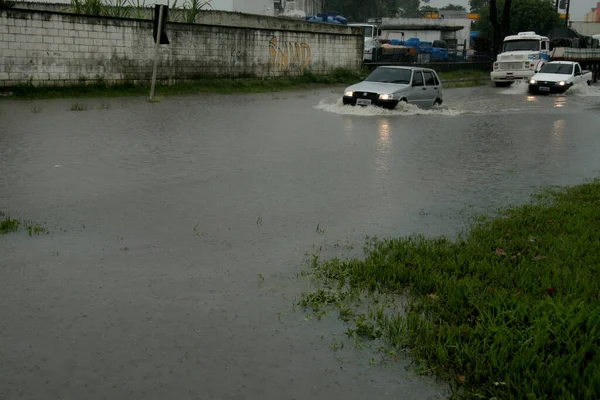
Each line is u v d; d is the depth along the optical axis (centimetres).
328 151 1156
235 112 1797
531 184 909
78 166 941
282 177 918
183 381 352
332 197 803
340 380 355
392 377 359
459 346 378
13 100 1872
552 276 499
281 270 532
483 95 2912
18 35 2009
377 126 1574
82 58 2205
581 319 398
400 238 610
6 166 926
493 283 483
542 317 400
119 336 404
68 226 646
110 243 595
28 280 496
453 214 729
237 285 496
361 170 988
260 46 2942
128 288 484
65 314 435
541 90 2991
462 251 569
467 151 1208
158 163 986
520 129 1591
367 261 534
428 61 4869
